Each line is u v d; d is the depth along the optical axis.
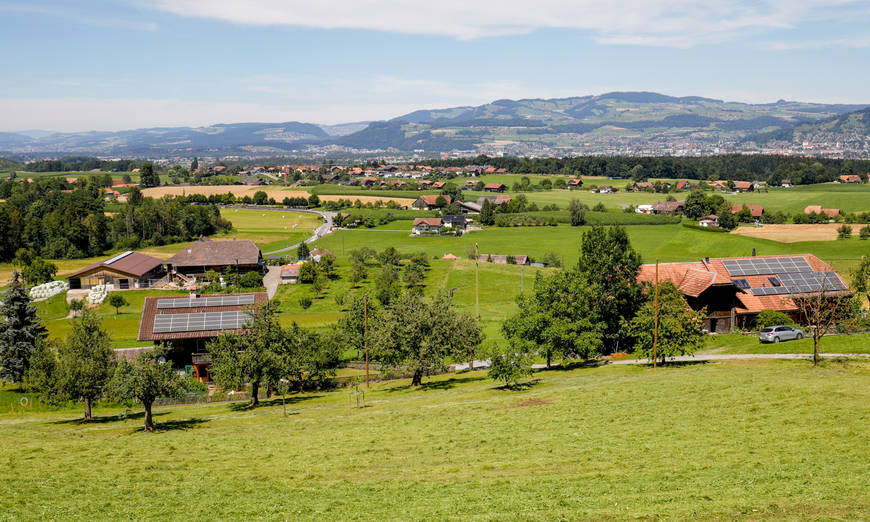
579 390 53.75
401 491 33.12
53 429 53.31
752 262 97.94
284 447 43.34
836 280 95.38
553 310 73.44
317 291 146.38
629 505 28.61
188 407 66.75
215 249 175.62
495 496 31.22
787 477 30.19
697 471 32.34
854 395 42.69
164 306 90.06
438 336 68.94
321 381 74.12
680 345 63.53
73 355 58.31
